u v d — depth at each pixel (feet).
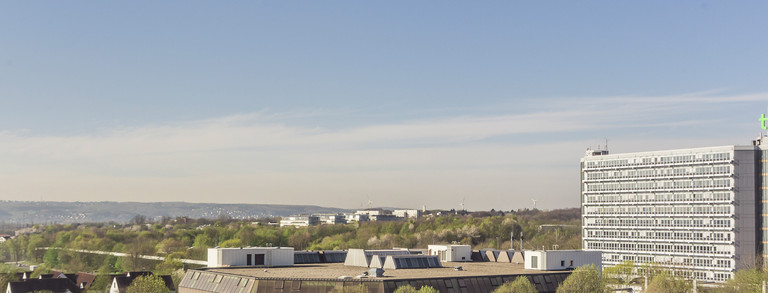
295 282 615.16
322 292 605.31
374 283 600.80
